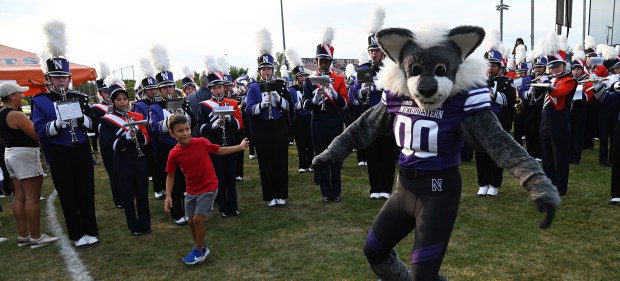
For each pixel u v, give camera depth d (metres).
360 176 7.98
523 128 9.78
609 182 6.64
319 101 5.96
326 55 6.17
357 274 3.94
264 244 4.81
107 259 4.67
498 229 4.84
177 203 5.73
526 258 4.07
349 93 6.98
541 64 8.27
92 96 15.02
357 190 6.94
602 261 3.95
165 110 6.27
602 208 5.40
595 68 9.83
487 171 6.14
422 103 2.54
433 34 2.51
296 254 4.48
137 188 5.36
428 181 2.59
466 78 2.51
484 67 2.60
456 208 2.60
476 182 7.06
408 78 2.57
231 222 5.64
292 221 5.54
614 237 4.47
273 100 5.95
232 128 6.03
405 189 2.70
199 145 4.28
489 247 4.35
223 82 6.36
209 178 4.31
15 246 5.25
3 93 4.99
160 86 6.28
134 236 5.39
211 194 4.31
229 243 4.90
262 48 6.04
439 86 2.41
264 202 6.56
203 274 4.15
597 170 7.53
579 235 4.56
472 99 2.50
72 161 4.88
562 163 5.95
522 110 9.11
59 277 4.27
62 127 4.58
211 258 4.52
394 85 2.69
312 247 4.64
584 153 9.25
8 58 9.76
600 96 6.96
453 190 2.59
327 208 6.03
